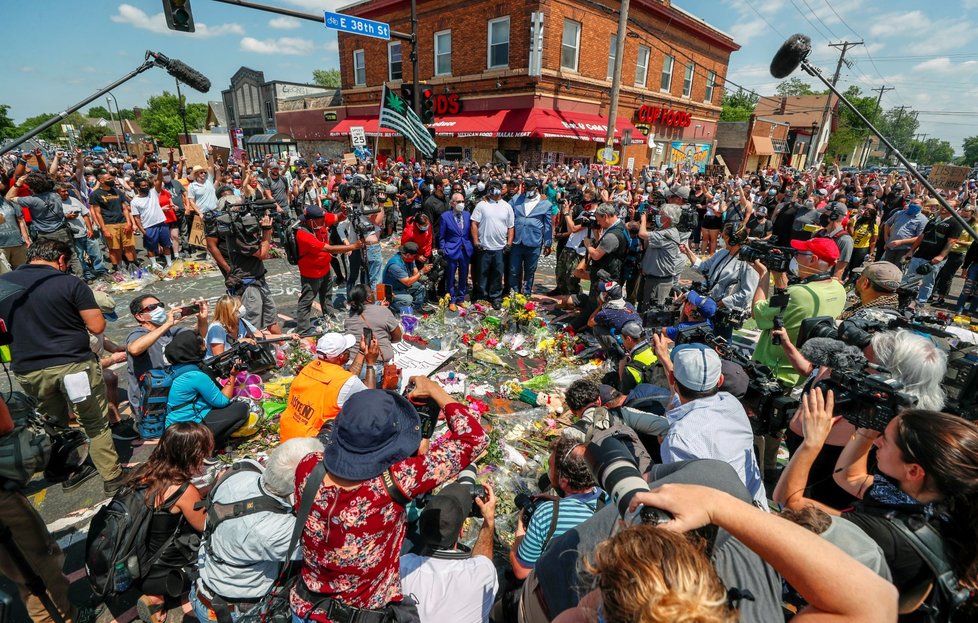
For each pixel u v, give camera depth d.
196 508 2.33
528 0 16.05
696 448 2.06
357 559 1.66
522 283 7.69
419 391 2.15
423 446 2.46
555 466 2.22
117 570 2.22
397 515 1.73
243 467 2.25
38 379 3.05
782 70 3.40
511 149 18.75
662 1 20.00
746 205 10.16
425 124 10.58
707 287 4.59
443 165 17.17
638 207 8.86
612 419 2.28
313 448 2.08
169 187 11.03
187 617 2.60
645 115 21.58
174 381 3.45
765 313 3.56
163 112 67.06
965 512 1.35
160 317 3.83
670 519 1.05
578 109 18.59
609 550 1.00
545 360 5.58
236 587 2.06
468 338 5.90
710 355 2.24
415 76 10.20
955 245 8.10
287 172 16.30
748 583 1.24
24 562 2.19
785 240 9.49
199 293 7.71
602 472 1.23
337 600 1.72
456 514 2.21
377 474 1.64
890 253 8.45
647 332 3.80
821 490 2.44
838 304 3.41
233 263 5.39
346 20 8.78
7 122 65.56
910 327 2.73
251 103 35.69
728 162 30.81
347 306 7.33
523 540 2.16
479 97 18.59
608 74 19.41
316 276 5.91
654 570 0.89
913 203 8.22
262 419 4.14
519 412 4.41
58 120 3.24
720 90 26.47
